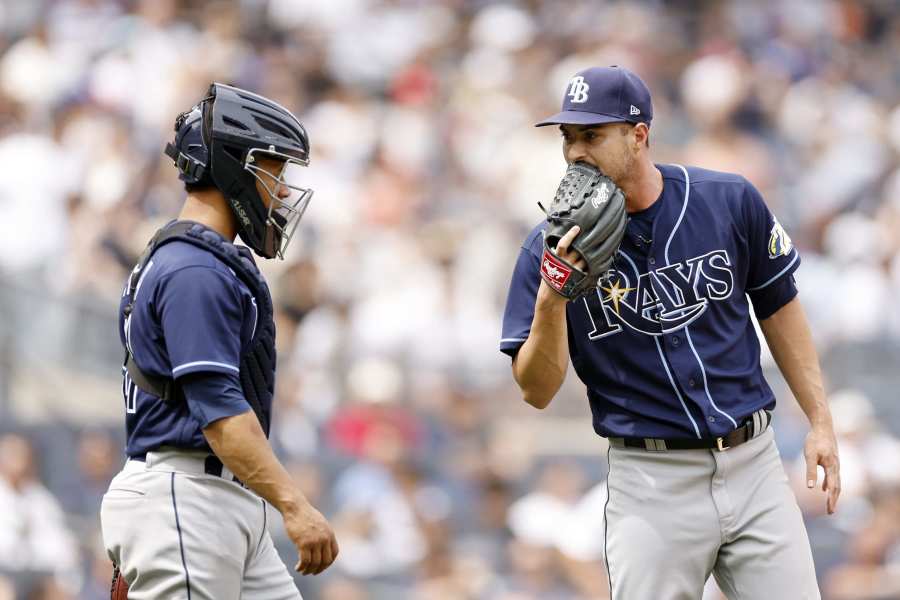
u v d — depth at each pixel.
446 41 58.19
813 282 45.03
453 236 45.19
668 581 15.01
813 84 57.41
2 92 49.75
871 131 54.12
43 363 39.91
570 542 34.34
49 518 34.34
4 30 54.06
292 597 15.12
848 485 36.38
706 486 14.97
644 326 14.91
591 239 14.05
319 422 38.22
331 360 40.28
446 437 38.75
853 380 42.06
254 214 14.59
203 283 13.80
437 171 50.50
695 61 57.09
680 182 15.03
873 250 45.66
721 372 14.90
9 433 37.03
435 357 40.81
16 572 33.25
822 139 53.44
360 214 47.25
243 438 13.65
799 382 15.49
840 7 61.31
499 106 52.94
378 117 52.91
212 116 14.33
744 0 60.44
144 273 14.17
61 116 46.94
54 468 36.97
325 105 53.12
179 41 53.78
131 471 14.33
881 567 34.38
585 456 38.06
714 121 52.88
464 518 36.28
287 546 33.56
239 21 56.81
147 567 14.09
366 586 33.69
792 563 14.91
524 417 40.06
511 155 50.03
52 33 52.88
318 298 41.88
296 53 56.50
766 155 51.91
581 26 58.41
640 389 15.01
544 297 14.36
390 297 41.84
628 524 15.16
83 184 43.62
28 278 40.72
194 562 14.05
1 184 42.81
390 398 38.53
